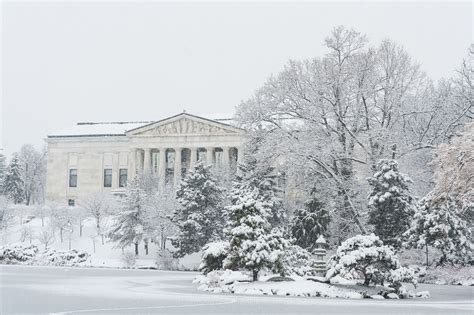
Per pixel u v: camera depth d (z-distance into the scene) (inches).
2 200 4119.1
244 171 2815.0
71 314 892.6
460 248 2005.4
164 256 2699.3
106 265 2765.7
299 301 1145.4
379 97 2474.2
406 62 2487.7
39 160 7027.6
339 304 1106.1
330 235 2460.6
